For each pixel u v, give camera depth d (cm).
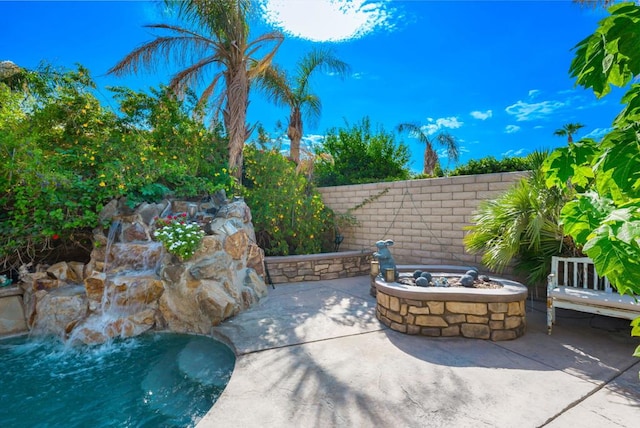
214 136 892
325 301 595
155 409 302
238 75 870
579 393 291
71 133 696
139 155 679
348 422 254
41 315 502
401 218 852
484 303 415
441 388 301
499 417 258
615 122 105
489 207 586
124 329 477
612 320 485
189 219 637
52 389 342
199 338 469
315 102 1167
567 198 473
